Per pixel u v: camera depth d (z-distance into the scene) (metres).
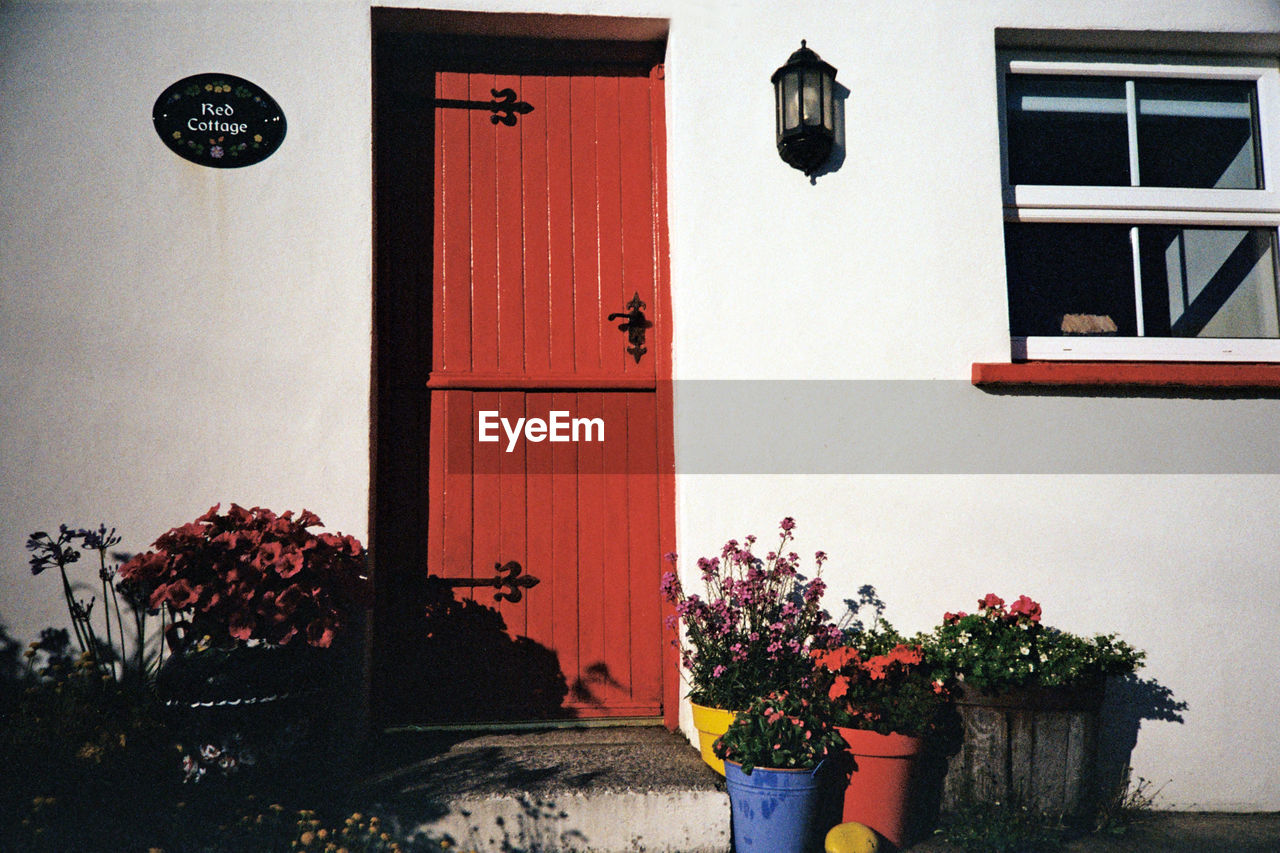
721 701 3.18
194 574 2.89
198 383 3.44
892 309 3.71
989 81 3.83
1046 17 3.86
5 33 3.46
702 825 2.91
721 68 3.77
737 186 3.72
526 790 2.90
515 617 3.74
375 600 3.60
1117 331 3.93
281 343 3.49
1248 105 4.08
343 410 3.49
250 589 2.86
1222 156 4.05
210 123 3.53
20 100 3.45
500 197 3.92
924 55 3.83
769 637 3.26
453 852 2.79
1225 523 3.67
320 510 3.44
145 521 3.36
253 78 3.57
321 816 2.77
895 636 3.35
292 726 2.91
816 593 3.39
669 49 3.83
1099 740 3.46
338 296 3.54
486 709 3.69
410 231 3.85
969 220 3.77
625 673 3.77
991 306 3.73
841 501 3.61
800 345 3.67
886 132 3.78
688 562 3.56
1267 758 3.55
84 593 3.32
